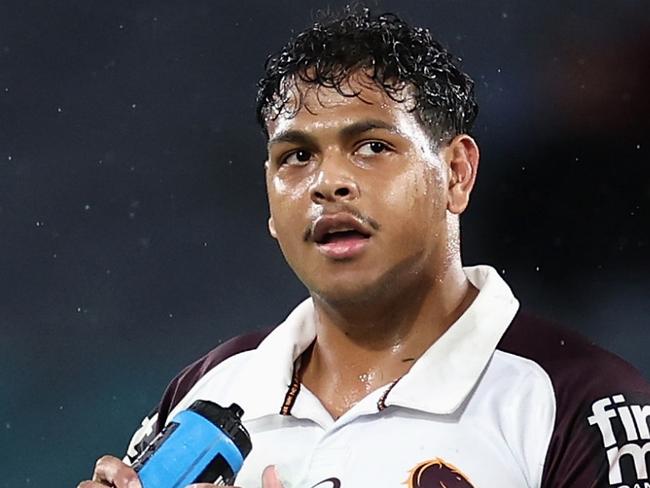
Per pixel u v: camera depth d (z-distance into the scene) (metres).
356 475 5.83
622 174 19.16
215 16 20.31
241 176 19.42
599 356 6.05
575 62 19.70
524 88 19.73
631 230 18.92
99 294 18.67
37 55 20.12
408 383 5.95
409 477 5.74
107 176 19.53
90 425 17.23
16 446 16.98
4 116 19.81
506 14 20.00
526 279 18.97
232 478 5.47
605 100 19.42
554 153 19.34
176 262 18.95
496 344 6.11
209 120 19.86
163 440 5.47
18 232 19.03
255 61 20.12
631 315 18.64
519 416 5.84
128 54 20.20
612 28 19.67
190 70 20.14
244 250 19.00
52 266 18.86
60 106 19.92
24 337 18.19
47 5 20.34
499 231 19.12
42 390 17.62
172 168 19.61
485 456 5.74
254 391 6.34
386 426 5.94
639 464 5.66
